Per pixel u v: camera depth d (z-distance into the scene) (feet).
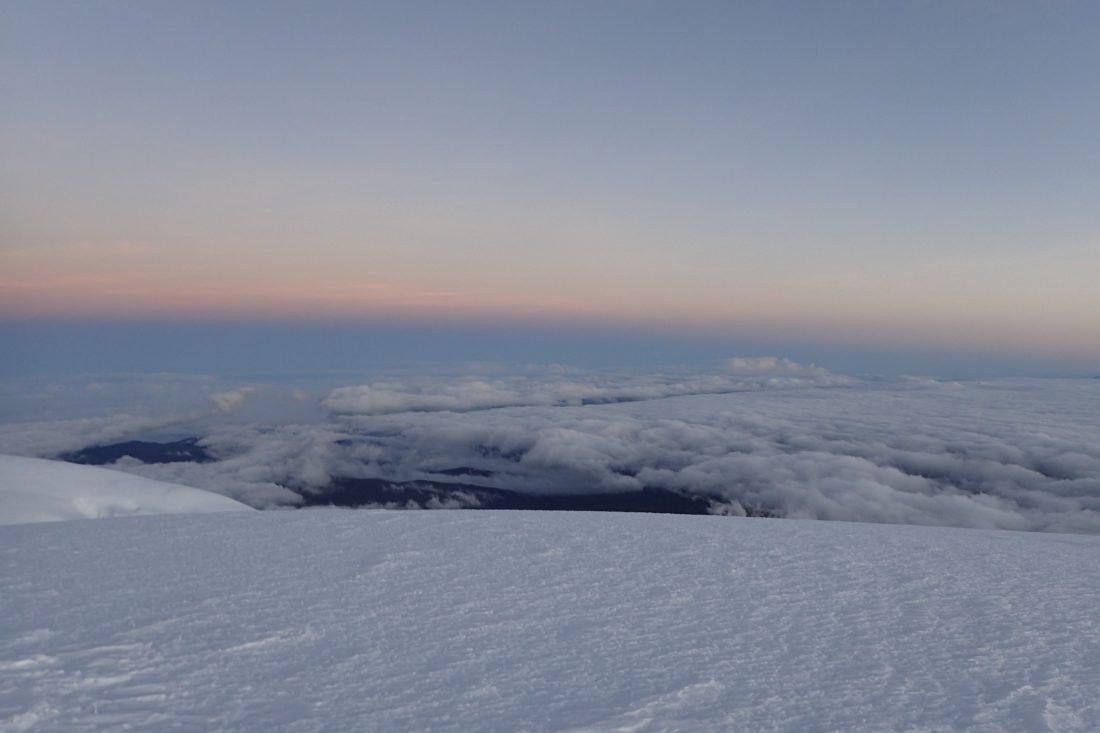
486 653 8.49
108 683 7.38
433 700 7.00
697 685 7.47
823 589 12.06
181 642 8.79
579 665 8.09
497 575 12.90
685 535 18.10
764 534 18.84
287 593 11.40
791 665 8.14
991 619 10.22
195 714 6.60
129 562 13.84
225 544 15.92
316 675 7.70
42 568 13.26
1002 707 6.91
